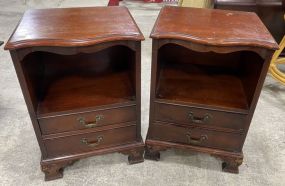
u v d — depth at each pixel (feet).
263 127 4.71
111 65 4.25
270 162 4.07
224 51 2.96
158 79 3.87
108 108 3.44
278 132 4.61
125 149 3.85
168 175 3.86
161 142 3.87
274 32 5.50
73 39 2.80
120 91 3.68
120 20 3.29
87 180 3.77
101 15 3.45
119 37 2.89
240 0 5.32
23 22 3.20
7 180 3.74
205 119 3.54
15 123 4.74
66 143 3.59
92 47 2.89
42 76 3.93
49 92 3.65
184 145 3.84
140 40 2.94
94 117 3.47
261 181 3.78
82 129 3.52
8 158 4.07
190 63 4.39
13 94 5.48
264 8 5.25
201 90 3.75
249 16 3.60
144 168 3.97
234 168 3.85
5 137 4.44
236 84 3.93
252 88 3.37
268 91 5.69
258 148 4.29
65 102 3.46
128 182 3.76
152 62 3.20
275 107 5.22
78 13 3.51
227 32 3.06
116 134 3.73
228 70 4.25
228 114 3.43
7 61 6.70
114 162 4.06
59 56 4.05
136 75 3.26
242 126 3.50
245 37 2.94
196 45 2.96
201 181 3.78
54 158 3.63
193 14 3.59
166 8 3.79
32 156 4.11
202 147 3.82
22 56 2.79
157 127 3.77
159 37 2.96
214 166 4.02
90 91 3.68
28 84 3.05
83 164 4.01
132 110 3.58
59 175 3.76
